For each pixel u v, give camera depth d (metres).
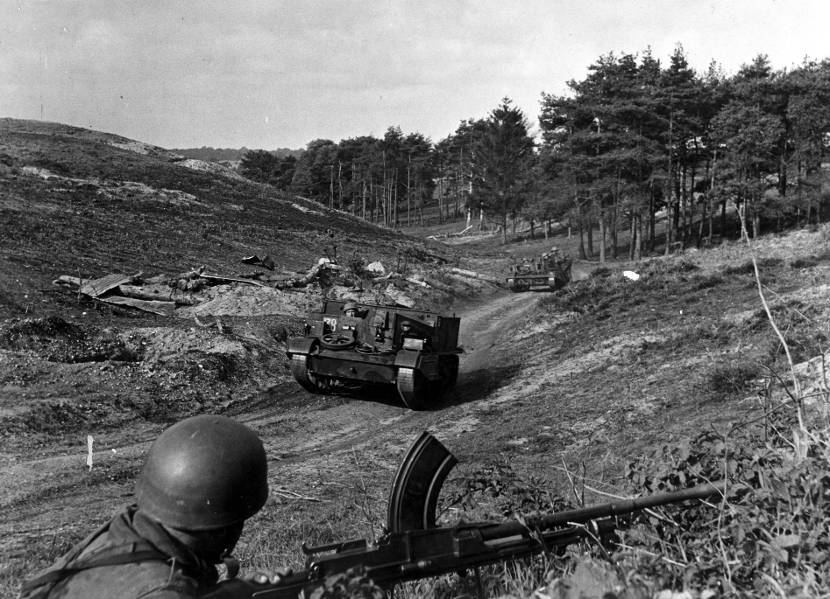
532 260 44.25
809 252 35.78
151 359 18.66
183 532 1.93
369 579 2.38
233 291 27.92
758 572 2.92
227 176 84.94
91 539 1.98
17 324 18.55
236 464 1.99
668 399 14.46
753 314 20.39
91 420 14.26
